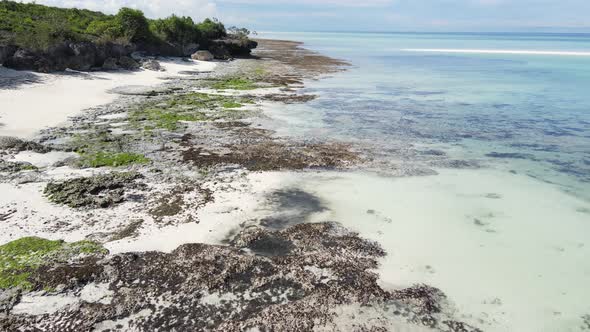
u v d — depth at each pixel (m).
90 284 10.08
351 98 34.03
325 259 11.55
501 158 20.28
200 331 8.86
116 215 13.34
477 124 26.48
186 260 11.09
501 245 12.65
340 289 10.33
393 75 49.31
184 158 18.64
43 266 10.47
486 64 63.62
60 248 11.25
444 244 12.56
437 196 15.78
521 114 29.44
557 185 17.23
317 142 21.69
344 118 27.03
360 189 16.12
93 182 15.05
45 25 38.22
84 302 9.48
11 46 32.75
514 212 14.77
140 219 13.19
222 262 11.09
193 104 29.30
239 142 21.17
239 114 26.83
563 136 24.08
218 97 32.16
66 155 18.20
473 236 13.09
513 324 9.48
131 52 47.28
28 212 13.12
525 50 96.44
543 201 15.70
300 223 13.40
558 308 10.06
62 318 8.99
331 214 14.09
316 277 10.77
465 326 9.34
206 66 52.88
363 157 19.69
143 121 24.22
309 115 27.52
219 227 12.97
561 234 13.41
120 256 11.10
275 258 11.48
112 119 24.36
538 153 21.09
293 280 10.62
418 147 21.55
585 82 44.81
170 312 9.36
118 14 50.59
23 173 15.96
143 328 8.88
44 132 21.05
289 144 21.19
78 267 10.49
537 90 39.66
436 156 20.28
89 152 18.67
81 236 12.02
